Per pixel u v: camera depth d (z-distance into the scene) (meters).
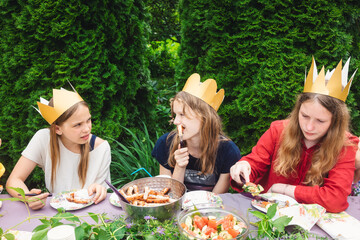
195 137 1.72
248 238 0.94
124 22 2.98
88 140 1.85
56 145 1.75
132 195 1.17
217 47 2.87
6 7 2.59
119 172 2.84
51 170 1.83
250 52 2.73
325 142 1.45
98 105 2.79
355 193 1.79
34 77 2.61
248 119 2.92
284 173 1.63
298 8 2.60
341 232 1.05
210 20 2.85
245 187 1.27
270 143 1.73
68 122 1.59
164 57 5.88
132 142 3.14
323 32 2.57
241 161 1.59
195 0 2.91
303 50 2.67
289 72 2.63
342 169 1.41
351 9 2.63
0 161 2.99
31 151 1.79
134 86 3.16
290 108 2.70
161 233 0.90
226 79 2.86
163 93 4.48
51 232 0.72
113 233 0.85
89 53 2.61
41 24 2.49
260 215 0.88
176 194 1.28
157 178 1.30
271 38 2.64
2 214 1.23
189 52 3.21
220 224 0.93
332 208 1.25
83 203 1.31
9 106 2.76
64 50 2.66
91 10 2.63
